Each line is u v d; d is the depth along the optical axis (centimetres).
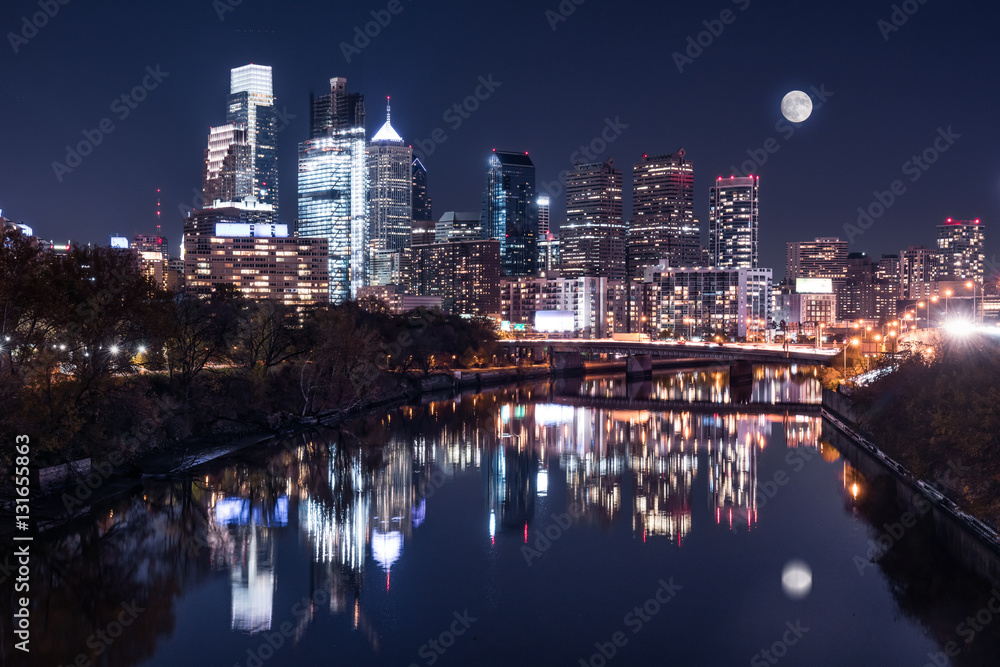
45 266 11006
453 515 10462
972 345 12588
